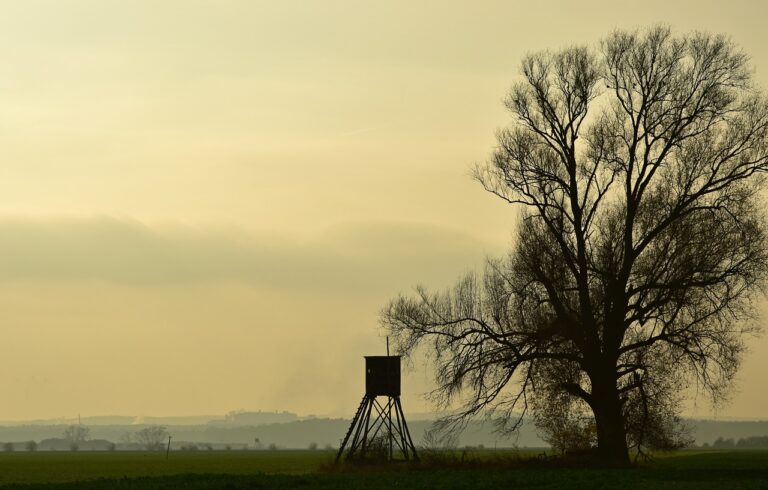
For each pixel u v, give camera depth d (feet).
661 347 325.01
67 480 449.48
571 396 344.90
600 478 282.77
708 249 311.88
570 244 335.26
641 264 328.08
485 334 334.03
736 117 320.70
